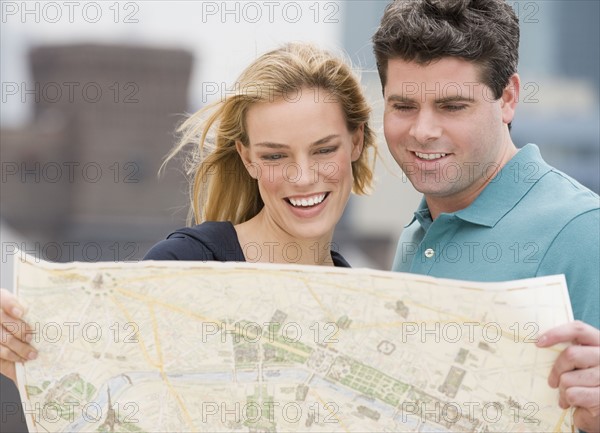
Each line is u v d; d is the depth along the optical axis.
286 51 3.09
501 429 2.59
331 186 3.06
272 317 2.69
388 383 2.65
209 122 3.26
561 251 2.76
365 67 3.28
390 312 2.67
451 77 2.84
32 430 2.69
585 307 2.71
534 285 2.59
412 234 3.36
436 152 2.91
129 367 2.67
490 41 2.83
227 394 2.67
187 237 3.01
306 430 2.66
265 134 2.99
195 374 2.67
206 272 2.71
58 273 2.69
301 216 3.07
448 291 2.65
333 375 2.67
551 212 2.84
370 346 2.67
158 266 2.70
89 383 2.66
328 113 3.00
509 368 2.58
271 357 2.68
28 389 2.67
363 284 2.69
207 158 3.31
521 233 2.85
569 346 2.52
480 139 2.91
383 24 2.94
